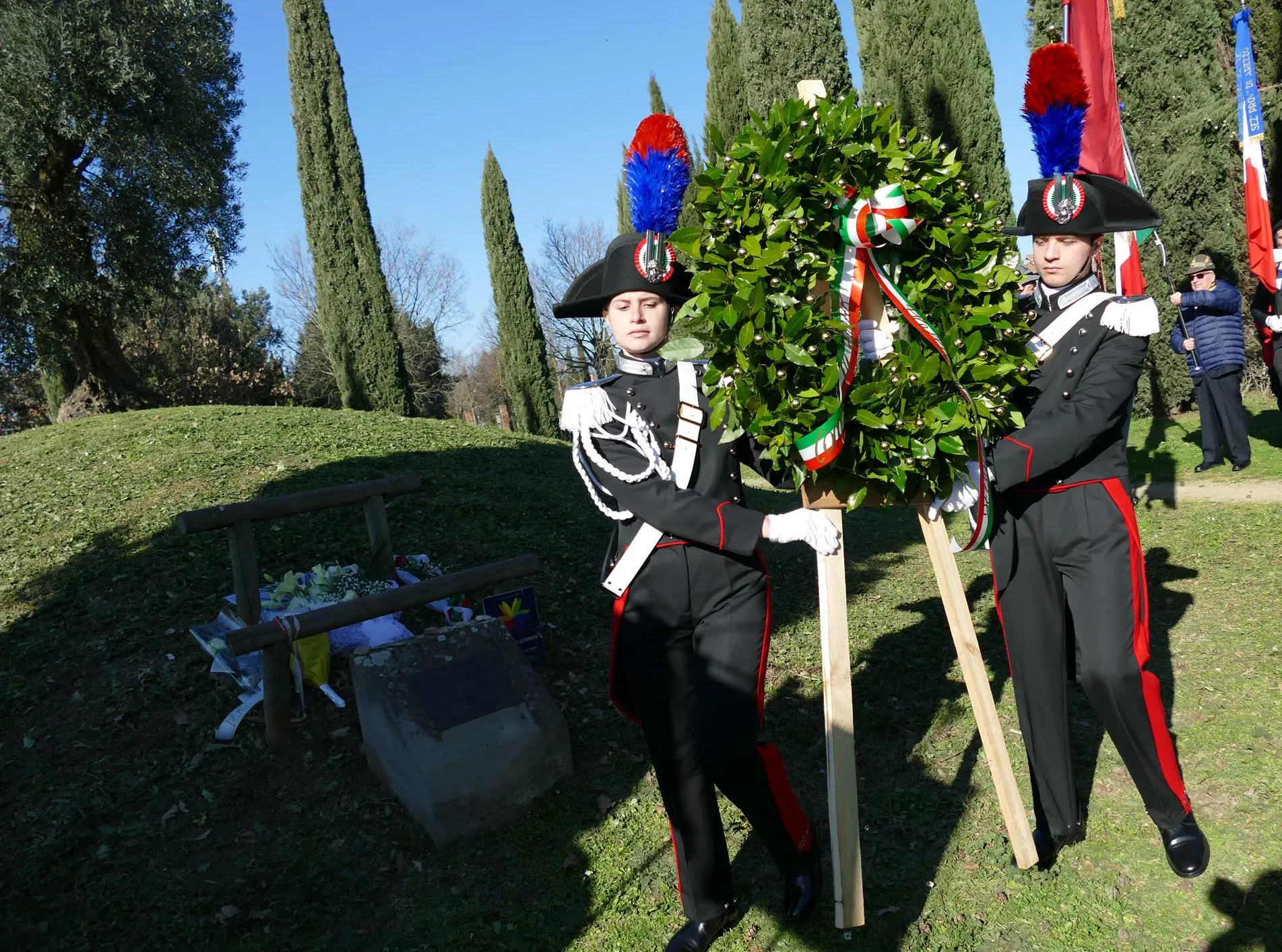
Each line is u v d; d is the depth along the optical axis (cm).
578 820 342
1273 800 304
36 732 412
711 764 253
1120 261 563
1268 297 851
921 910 275
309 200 1808
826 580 247
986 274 256
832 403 231
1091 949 252
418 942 284
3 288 1490
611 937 278
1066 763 282
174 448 822
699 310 237
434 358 4144
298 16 1770
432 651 371
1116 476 278
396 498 660
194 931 295
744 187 234
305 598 453
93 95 1434
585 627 502
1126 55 1142
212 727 403
